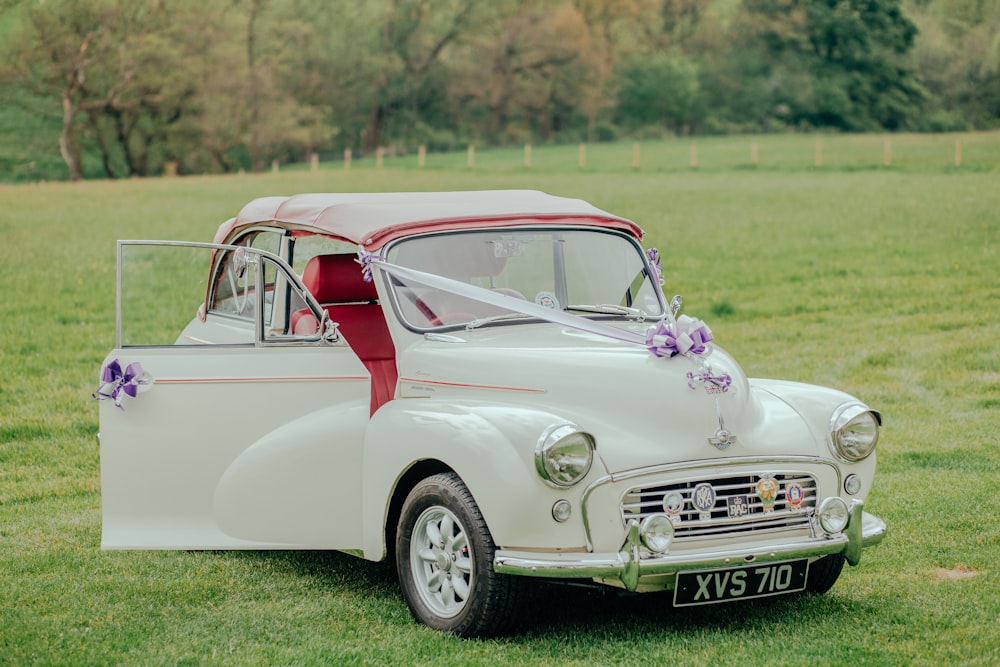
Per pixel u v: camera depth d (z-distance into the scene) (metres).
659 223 27.22
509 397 4.82
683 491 4.52
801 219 27.14
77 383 11.53
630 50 99.31
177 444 5.26
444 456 4.60
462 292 5.23
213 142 73.00
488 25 88.88
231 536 5.28
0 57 66.25
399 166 55.97
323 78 85.19
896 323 15.12
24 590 5.48
